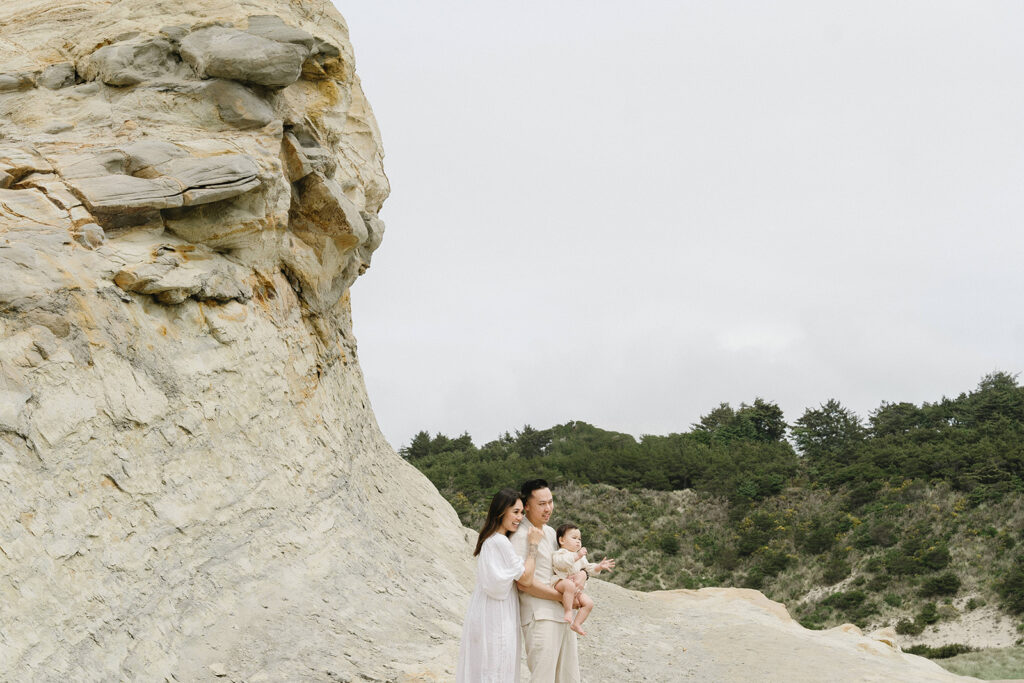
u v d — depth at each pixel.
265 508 9.77
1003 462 57.50
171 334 9.38
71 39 12.18
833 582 49.97
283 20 11.78
